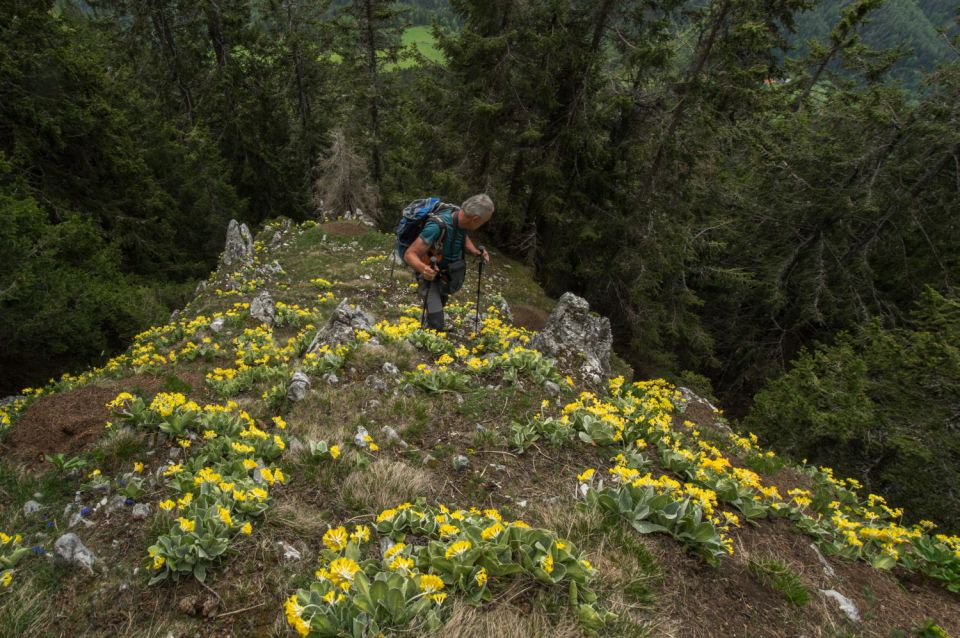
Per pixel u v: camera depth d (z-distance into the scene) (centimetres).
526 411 502
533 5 1844
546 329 729
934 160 1867
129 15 2881
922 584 379
